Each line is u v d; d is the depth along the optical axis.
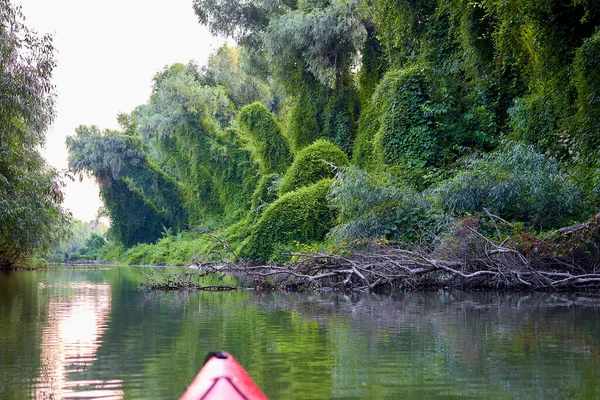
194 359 4.69
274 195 32.22
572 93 15.92
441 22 22.27
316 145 26.77
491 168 13.80
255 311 8.27
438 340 5.55
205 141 45.47
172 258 41.22
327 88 31.50
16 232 17.53
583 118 14.13
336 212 21.80
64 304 9.41
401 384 3.79
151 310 8.45
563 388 3.68
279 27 30.50
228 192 44.50
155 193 55.28
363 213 14.85
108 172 54.44
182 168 48.72
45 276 20.12
